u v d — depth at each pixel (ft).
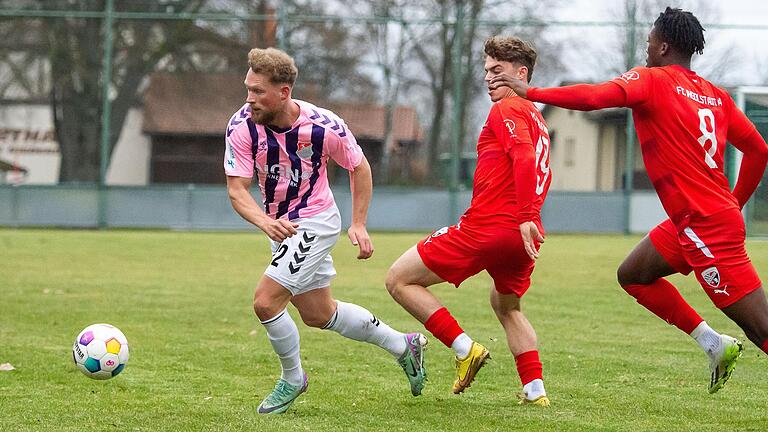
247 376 49.26
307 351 56.85
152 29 179.22
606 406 42.01
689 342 61.21
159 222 180.65
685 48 39.40
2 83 177.78
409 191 179.73
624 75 38.37
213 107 180.75
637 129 39.50
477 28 178.29
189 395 44.29
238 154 40.32
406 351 42.75
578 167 179.63
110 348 42.14
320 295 41.83
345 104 179.01
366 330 42.34
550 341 61.46
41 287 88.28
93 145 179.52
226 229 180.75
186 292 86.43
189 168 181.06
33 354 54.49
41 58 177.78
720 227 37.81
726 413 40.57
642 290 42.98
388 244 148.36
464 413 40.29
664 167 38.52
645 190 179.52
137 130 180.34
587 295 86.69
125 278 97.40
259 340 60.75
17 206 178.70
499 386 47.47
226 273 103.55
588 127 179.32
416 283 42.34
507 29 177.78
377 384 47.39
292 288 40.37
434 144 179.73
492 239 40.83
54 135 179.01
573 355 56.34
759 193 166.40
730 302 37.83
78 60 178.29
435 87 179.32
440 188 180.04
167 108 180.65
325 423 38.27
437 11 178.29
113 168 180.04
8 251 126.11
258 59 38.88
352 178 42.06
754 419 39.40
